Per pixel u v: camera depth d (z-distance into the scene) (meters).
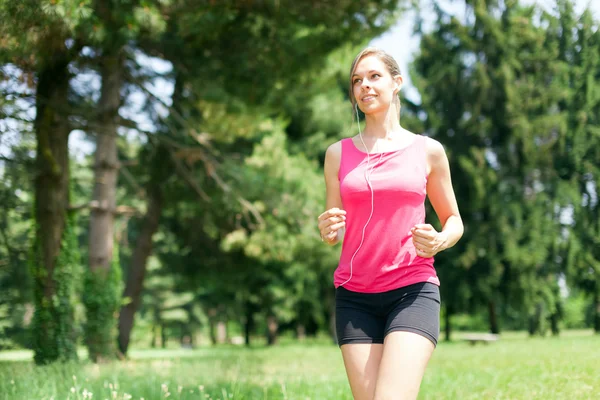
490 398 4.71
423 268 2.47
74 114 10.97
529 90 13.98
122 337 16.88
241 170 15.09
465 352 11.74
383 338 2.48
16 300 13.69
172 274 22.92
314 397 5.26
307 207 15.36
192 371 6.95
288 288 25.53
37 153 10.59
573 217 11.62
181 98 13.55
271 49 10.75
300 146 21.61
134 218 18.56
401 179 2.51
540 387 4.75
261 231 14.96
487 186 18.78
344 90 23.48
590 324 18.95
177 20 9.65
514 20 15.59
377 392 2.28
